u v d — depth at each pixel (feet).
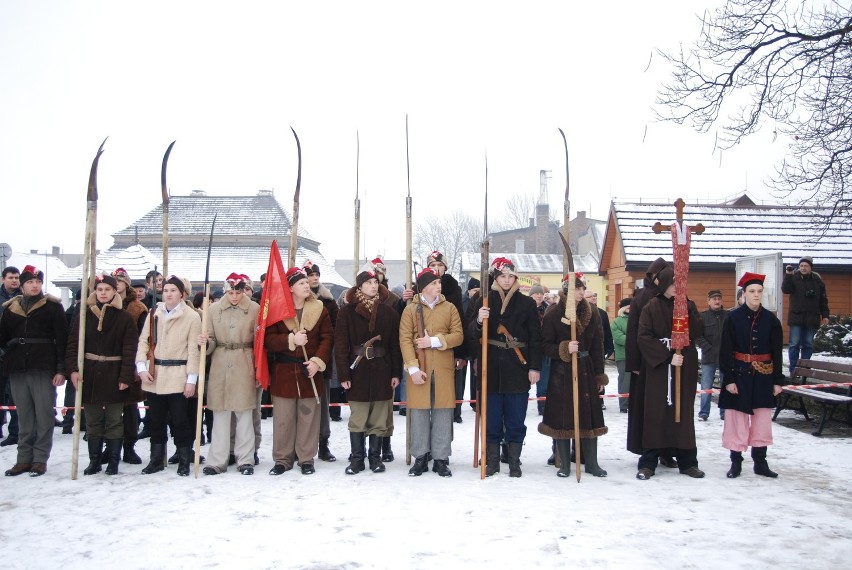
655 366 21.11
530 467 22.68
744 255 61.82
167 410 22.30
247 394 21.85
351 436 21.75
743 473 21.84
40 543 15.47
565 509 17.70
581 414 21.08
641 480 20.81
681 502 18.43
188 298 25.16
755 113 34.65
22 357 21.71
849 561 14.32
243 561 14.30
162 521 16.88
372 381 21.63
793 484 20.42
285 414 21.79
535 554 14.60
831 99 33.14
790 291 38.91
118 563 14.26
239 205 148.36
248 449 22.03
